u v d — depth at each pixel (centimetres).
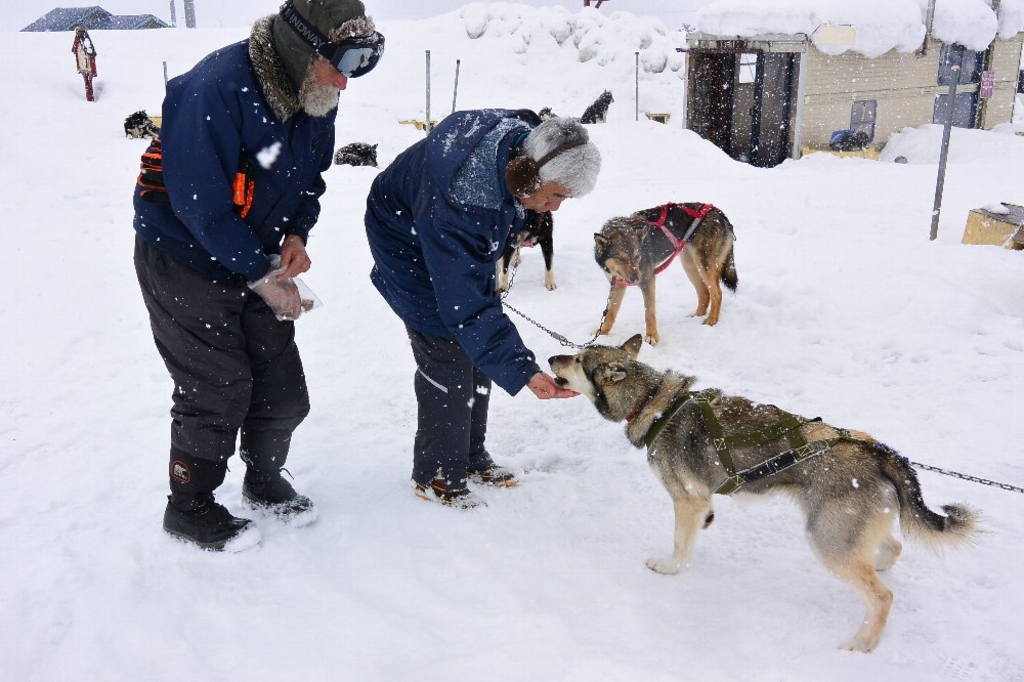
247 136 294
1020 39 2098
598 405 368
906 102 1938
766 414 321
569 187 294
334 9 281
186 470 333
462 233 314
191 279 308
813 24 1692
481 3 2797
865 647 283
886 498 290
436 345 357
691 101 1930
